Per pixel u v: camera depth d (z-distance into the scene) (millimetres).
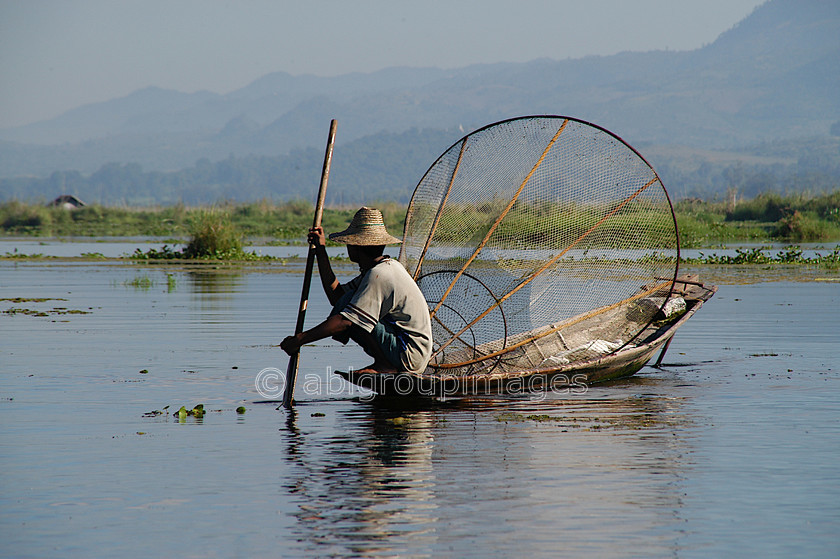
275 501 18266
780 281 73875
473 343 31953
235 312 52656
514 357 32562
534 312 34281
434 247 34125
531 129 34031
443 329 32281
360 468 20547
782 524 16969
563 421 25406
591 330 35031
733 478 19734
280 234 176375
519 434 23734
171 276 81438
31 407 26984
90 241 163500
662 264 35188
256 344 39969
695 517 17312
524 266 34625
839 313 51062
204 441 22984
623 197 34344
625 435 23609
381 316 27969
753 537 16344
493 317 33062
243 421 25344
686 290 37406
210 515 17484
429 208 34406
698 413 26312
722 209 198000
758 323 46969
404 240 34250
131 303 57969
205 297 62094
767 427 24438
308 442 22859
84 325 46750
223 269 90812
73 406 27188
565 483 19422
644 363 32781
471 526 16891
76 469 20469
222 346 39375
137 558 15492
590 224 34656
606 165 33969
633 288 35312
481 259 34312
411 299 27953
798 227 151375
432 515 17453
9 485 19297
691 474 20016
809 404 27406
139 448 22250
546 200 34688
